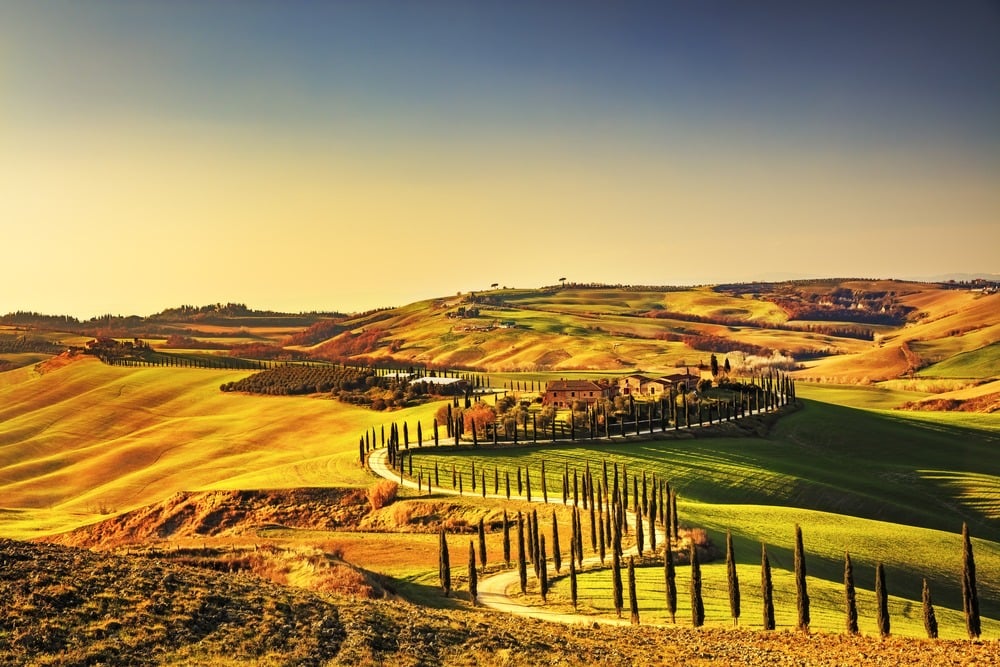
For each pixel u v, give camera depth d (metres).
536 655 53.94
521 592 88.56
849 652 62.31
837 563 106.94
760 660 58.38
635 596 75.19
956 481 174.50
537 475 157.75
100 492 194.75
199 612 51.00
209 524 147.00
